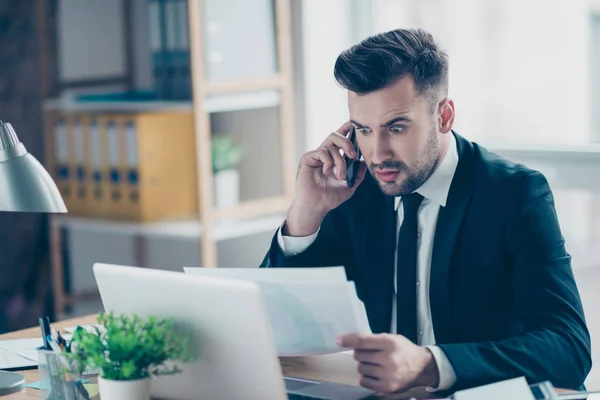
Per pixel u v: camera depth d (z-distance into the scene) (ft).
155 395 5.69
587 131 12.94
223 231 12.78
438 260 6.63
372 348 5.36
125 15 14.57
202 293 5.10
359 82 6.23
